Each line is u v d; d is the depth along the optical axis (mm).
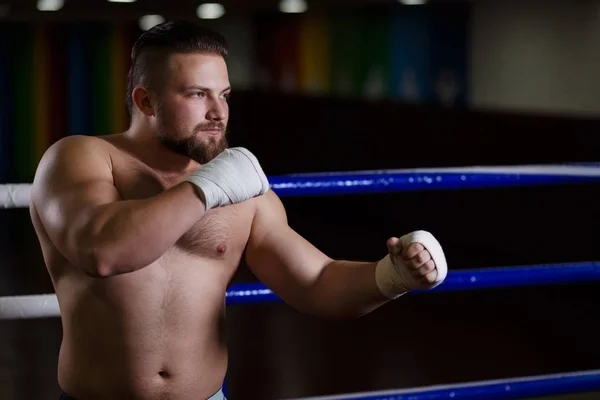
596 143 6344
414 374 4555
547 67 9406
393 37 11805
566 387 2619
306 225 9773
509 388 2574
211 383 1888
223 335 1934
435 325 5621
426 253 1731
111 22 13297
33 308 2266
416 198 8859
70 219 1635
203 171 1648
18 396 4199
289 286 1950
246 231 1945
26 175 13000
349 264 1935
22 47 12852
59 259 1839
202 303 1854
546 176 2613
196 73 1777
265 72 14836
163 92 1784
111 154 1827
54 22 12930
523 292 6512
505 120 7367
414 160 8680
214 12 12609
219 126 1813
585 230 6418
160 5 11391
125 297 1779
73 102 13234
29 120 12984
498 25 10125
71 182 1706
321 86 13438
